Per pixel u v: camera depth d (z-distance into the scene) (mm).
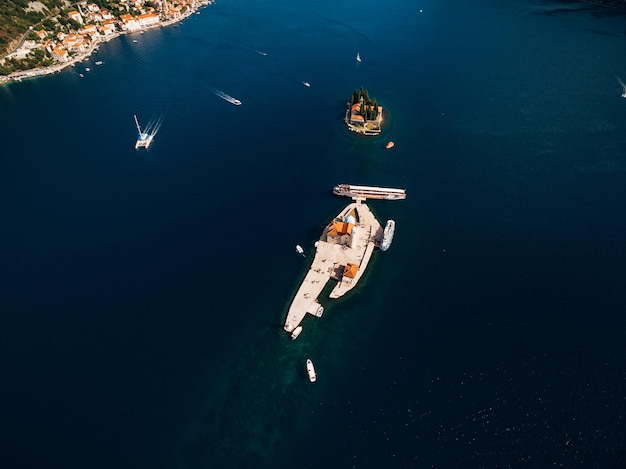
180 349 144250
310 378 134875
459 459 114875
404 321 147625
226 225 185375
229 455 120812
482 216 182375
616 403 121938
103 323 151625
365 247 172000
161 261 171375
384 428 122875
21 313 155250
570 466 110938
